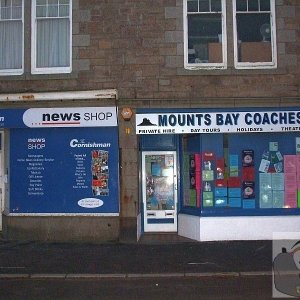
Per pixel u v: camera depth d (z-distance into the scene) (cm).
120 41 1286
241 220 1262
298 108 1269
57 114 1280
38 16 1327
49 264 1019
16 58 1327
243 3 1306
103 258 1072
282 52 1280
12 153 1309
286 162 1286
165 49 1282
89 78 1284
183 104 1270
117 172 1281
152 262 1031
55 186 1295
